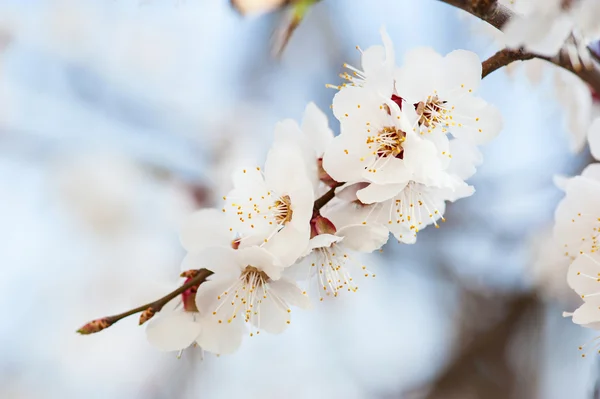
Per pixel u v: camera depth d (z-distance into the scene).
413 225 0.42
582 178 0.42
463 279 0.73
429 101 0.41
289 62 0.81
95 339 0.81
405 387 0.76
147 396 0.79
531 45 0.40
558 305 0.68
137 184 0.80
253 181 0.42
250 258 0.42
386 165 0.41
